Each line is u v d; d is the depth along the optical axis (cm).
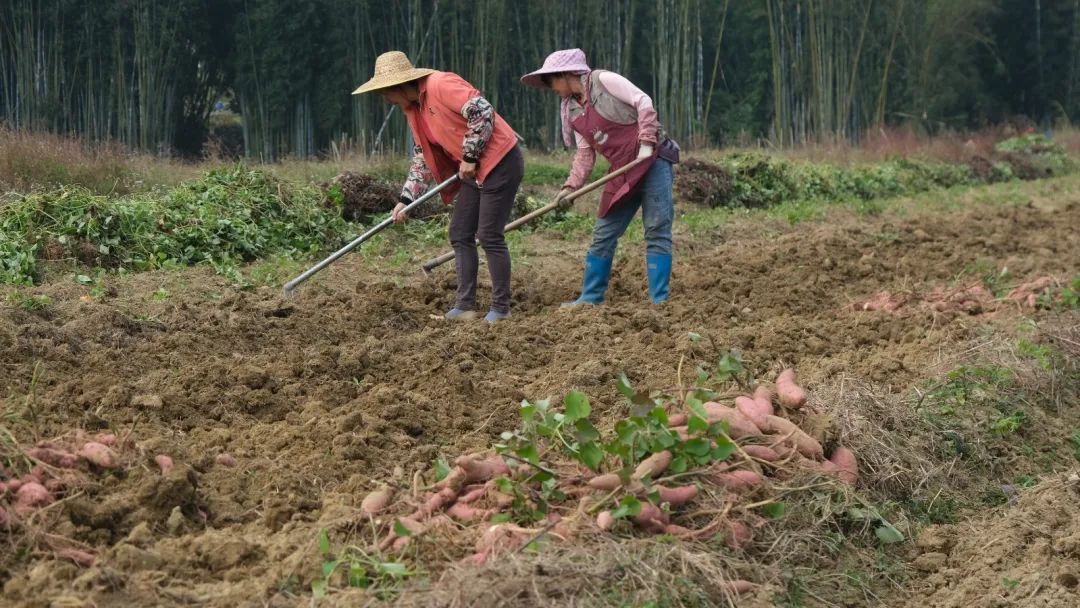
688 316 790
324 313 725
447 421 545
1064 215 1425
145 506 411
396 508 420
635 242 1101
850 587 422
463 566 371
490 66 2366
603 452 442
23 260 797
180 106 2417
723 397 499
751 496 441
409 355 635
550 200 1404
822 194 1734
